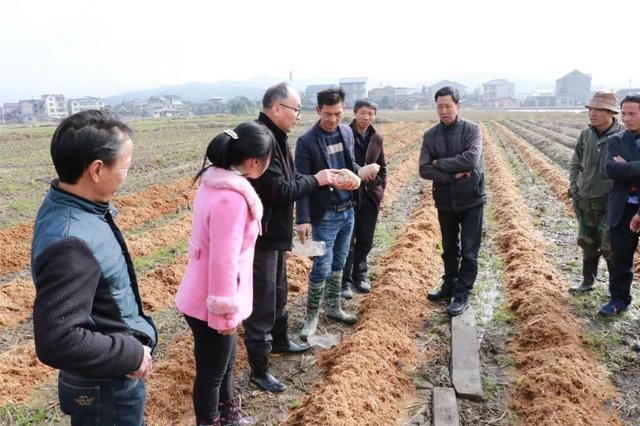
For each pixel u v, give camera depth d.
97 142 1.93
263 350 3.92
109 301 2.04
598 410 3.68
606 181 5.16
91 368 1.88
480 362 4.47
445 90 4.96
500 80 148.50
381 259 7.24
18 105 132.25
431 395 4.02
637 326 4.93
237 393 4.01
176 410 3.78
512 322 5.16
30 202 11.64
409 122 46.00
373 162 5.56
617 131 5.12
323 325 5.18
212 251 2.75
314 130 4.69
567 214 9.61
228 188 2.79
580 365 4.11
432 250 7.57
